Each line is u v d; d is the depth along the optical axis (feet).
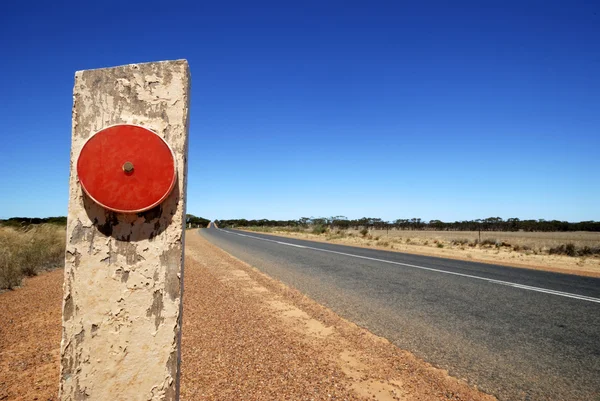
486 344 13.58
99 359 4.70
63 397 4.66
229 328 13.85
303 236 114.42
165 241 4.83
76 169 4.75
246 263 38.22
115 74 4.94
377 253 52.44
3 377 9.41
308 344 12.59
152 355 4.75
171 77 5.02
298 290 23.52
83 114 4.85
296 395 8.78
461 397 9.25
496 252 59.88
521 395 9.55
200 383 9.12
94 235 4.76
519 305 20.02
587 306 20.02
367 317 17.15
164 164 4.80
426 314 17.87
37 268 26.53
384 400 8.84
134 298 4.77
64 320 4.69
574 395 9.62
